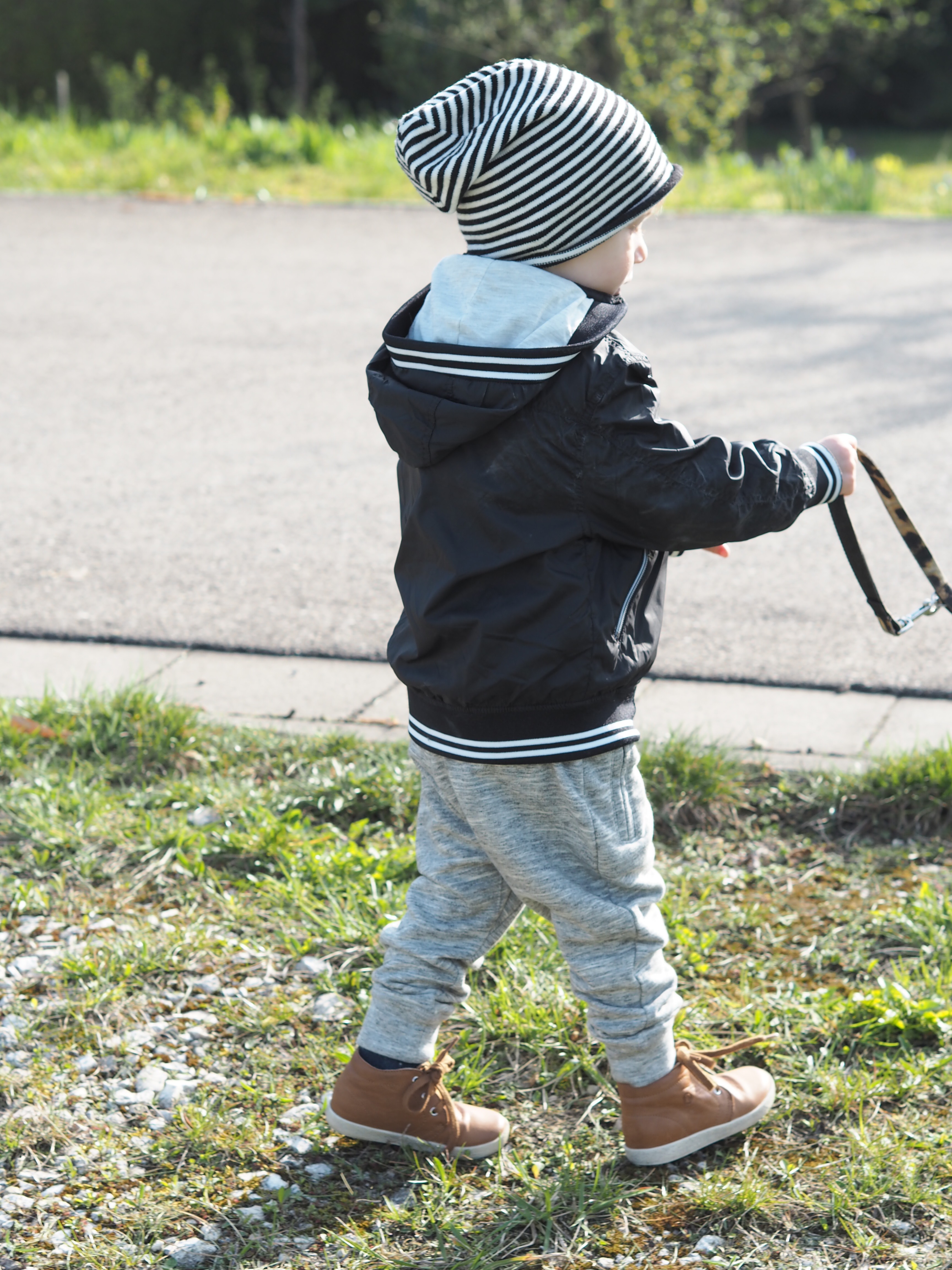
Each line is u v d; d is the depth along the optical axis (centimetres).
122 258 1013
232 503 548
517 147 181
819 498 201
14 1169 220
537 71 184
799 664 398
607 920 204
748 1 2069
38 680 398
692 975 267
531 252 187
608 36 1931
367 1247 205
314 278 948
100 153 1402
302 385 713
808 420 626
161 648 420
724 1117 220
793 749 348
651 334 786
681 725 357
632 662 194
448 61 2323
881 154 2927
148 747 352
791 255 995
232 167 1358
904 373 702
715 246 1028
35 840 315
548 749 193
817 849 311
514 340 185
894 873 300
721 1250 202
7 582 468
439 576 194
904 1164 214
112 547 501
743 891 297
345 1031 254
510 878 205
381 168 1331
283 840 312
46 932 285
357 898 290
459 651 194
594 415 183
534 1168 220
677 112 1823
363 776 334
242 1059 247
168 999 263
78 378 727
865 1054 245
